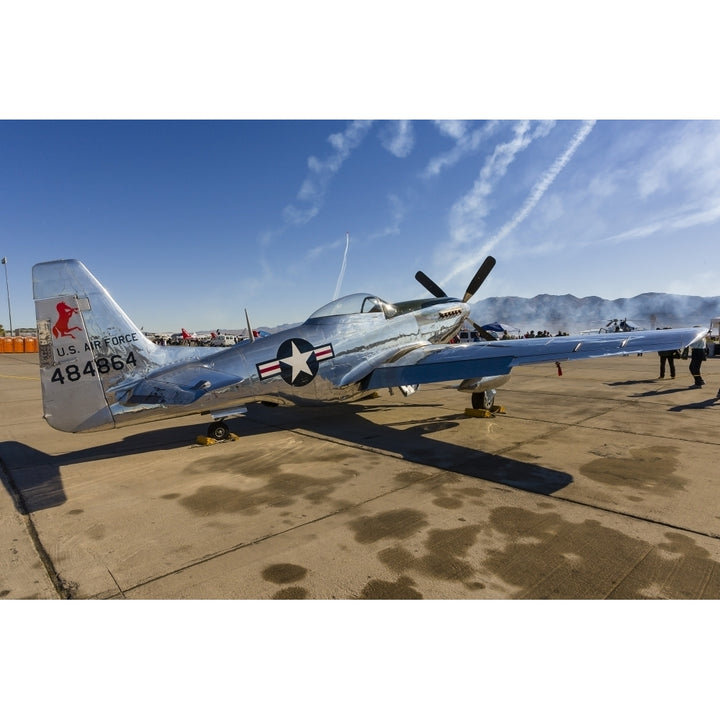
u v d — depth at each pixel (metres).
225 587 2.69
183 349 6.10
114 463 5.38
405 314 8.07
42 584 2.74
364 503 3.94
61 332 5.18
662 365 12.97
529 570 2.80
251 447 6.02
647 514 3.60
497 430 6.65
